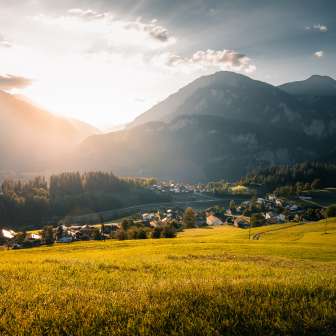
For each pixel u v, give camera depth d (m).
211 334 6.85
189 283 10.23
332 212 157.75
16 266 17.38
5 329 7.11
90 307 8.07
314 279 11.59
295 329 7.19
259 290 9.09
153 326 7.08
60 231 150.62
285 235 106.81
